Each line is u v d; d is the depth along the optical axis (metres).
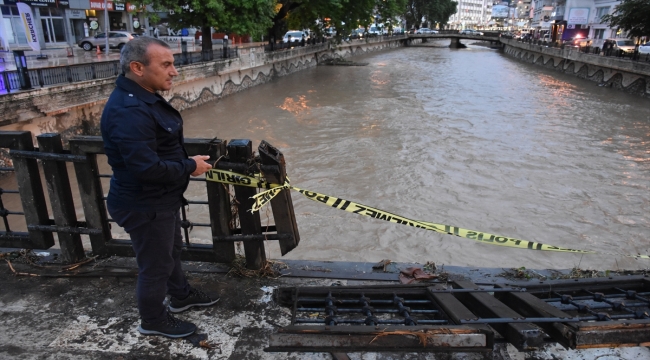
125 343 2.89
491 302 2.84
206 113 20.48
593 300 3.04
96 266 3.77
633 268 7.88
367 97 25.64
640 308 2.96
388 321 2.70
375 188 11.48
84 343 2.90
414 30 87.62
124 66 2.35
